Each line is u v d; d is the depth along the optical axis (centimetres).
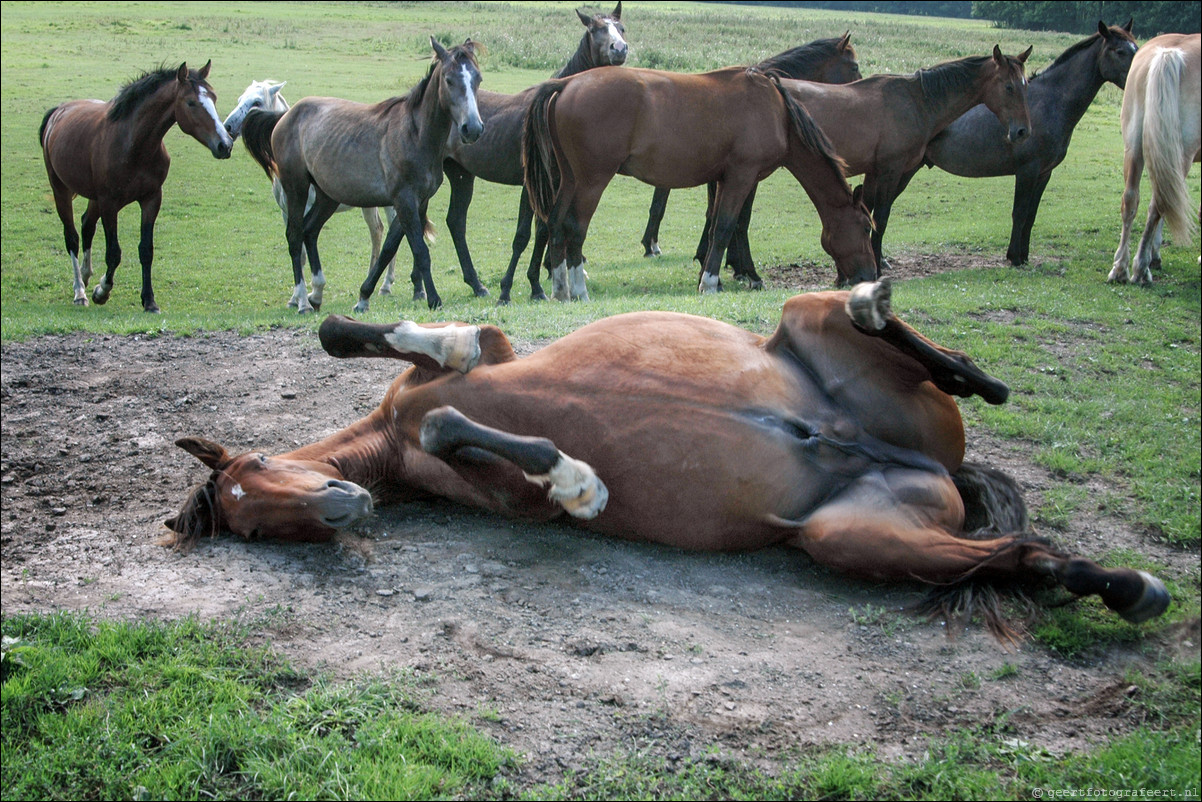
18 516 507
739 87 956
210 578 421
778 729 327
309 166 1104
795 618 396
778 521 408
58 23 5222
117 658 360
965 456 556
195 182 2227
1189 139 952
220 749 313
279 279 1520
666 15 5856
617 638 377
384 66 3853
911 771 301
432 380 448
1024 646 371
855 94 1141
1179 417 622
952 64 1136
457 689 346
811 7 7794
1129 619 352
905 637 379
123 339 855
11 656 352
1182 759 300
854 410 419
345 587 417
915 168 1368
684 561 442
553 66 3819
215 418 639
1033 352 743
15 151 2420
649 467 404
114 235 1280
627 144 960
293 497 422
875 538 385
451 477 453
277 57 4097
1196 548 459
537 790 297
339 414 634
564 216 1026
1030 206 1238
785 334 434
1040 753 310
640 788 298
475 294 1272
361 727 320
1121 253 1088
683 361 411
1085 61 1191
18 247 1703
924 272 1238
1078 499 504
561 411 411
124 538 473
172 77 1191
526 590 415
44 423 644
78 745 317
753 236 1652
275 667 357
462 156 1197
